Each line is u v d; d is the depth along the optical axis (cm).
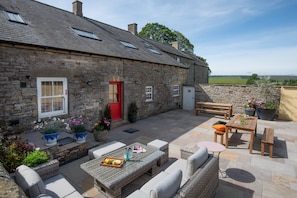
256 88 1025
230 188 338
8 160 292
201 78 2344
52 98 558
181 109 1263
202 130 736
